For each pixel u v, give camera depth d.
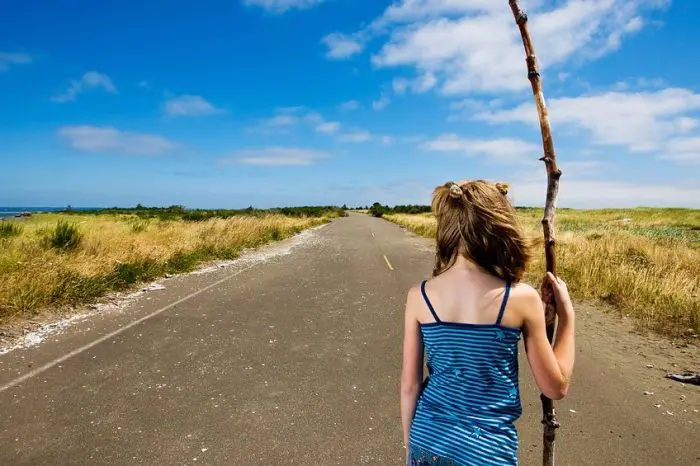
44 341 5.54
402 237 22.61
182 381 4.44
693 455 3.18
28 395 4.08
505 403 1.35
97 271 8.45
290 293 8.60
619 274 8.31
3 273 7.62
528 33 1.71
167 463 3.08
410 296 1.51
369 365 4.92
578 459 3.13
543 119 1.68
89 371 4.65
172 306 7.38
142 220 24.02
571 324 1.52
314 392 4.22
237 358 5.09
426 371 4.59
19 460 3.09
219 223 19.70
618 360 5.03
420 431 1.39
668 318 6.50
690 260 10.59
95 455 3.16
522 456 3.18
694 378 4.40
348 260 13.34
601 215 45.41
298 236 23.00
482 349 1.36
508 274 1.42
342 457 3.17
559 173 1.66
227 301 7.83
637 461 3.11
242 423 3.63
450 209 1.48
